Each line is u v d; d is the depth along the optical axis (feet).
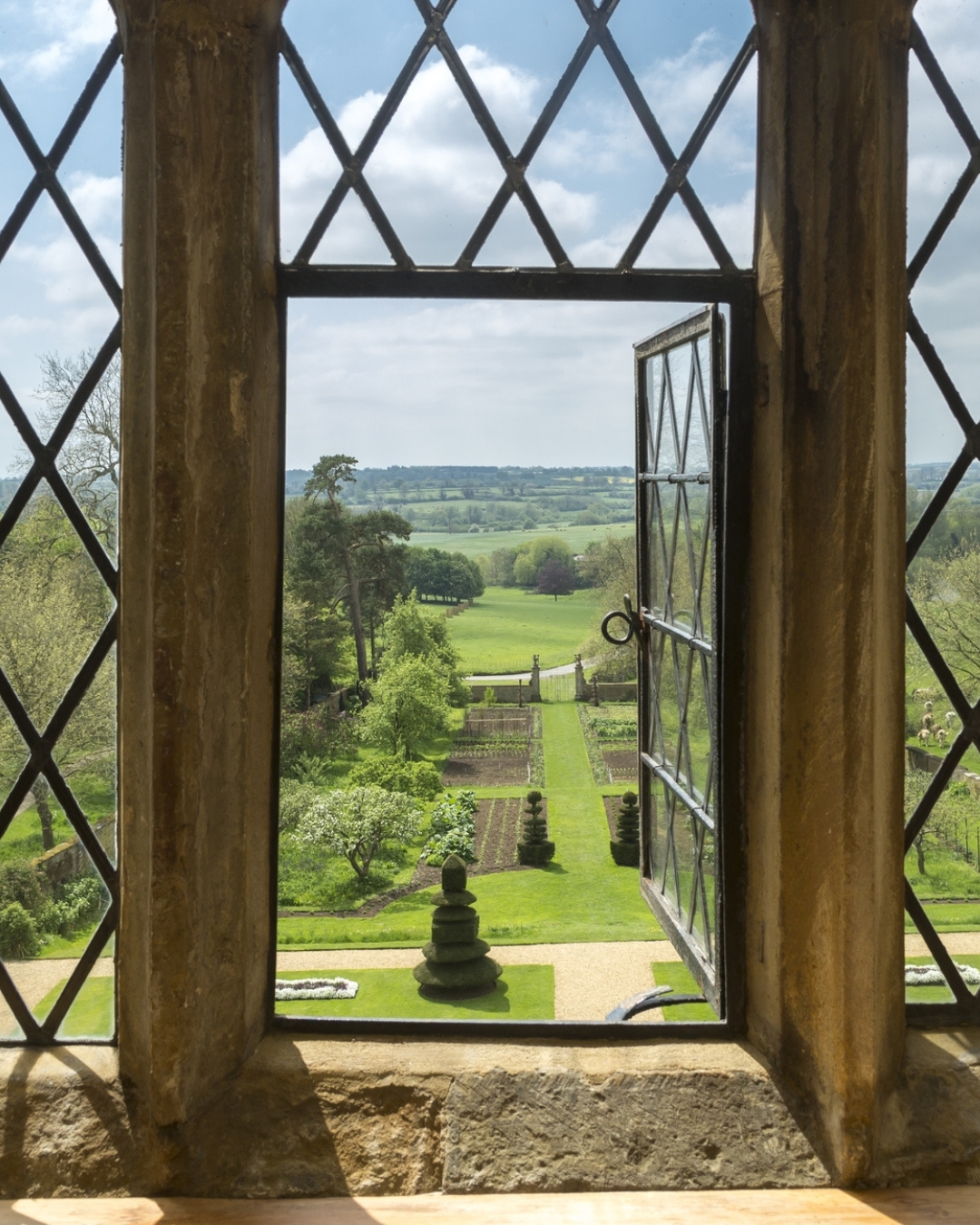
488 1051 6.52
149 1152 5.86
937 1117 6.12
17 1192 5.74
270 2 6.26
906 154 6.12
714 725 7.56
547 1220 5.51
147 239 6.01
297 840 55.16
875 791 5.87
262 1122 6.04
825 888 5.97
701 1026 6.75
